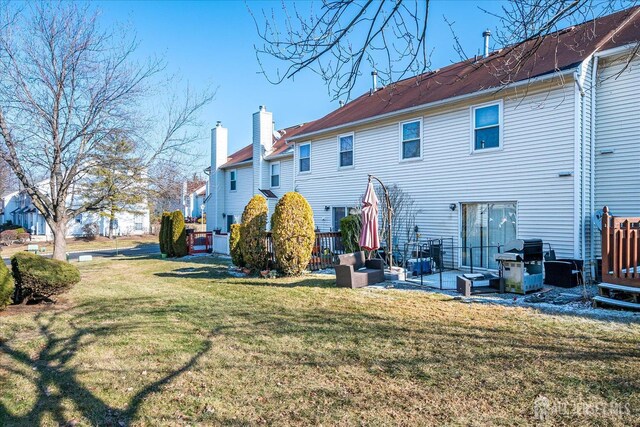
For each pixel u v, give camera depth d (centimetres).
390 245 1000
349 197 1425
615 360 397
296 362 422
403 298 727
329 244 1212
